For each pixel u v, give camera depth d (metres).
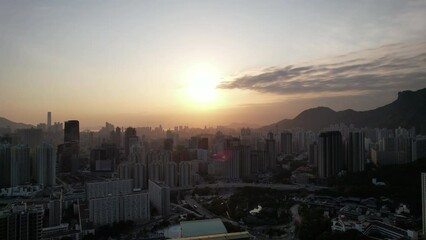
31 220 192.25
